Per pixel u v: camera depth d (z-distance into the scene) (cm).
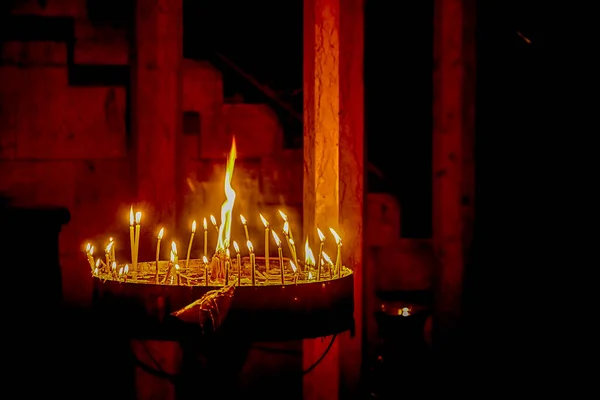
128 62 227
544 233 252
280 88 258
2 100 218
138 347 209
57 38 222
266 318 143
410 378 212
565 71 254
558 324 249
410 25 264
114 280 148
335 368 212
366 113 224
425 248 249
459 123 221
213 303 139
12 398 202
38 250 201
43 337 205
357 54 218
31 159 220
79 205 223
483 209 250
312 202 211
